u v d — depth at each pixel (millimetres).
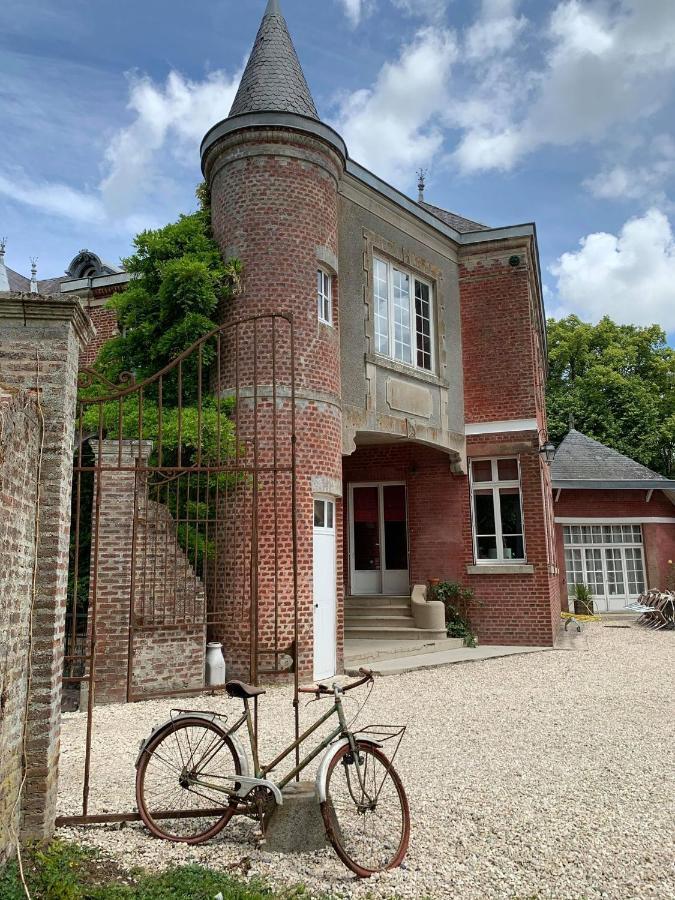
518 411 15148
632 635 17359
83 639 9969
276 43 12375
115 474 9141
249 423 10703
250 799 4473
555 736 7215
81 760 6262
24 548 4164
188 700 9047
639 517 22672
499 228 15547
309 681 10297
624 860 4184
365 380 12656
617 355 33719
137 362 12156
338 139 11992
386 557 16016
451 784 5621
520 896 3756
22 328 4570
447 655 12969
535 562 14711
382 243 13586
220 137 11594
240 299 11219
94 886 3719
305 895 3701
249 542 10375
